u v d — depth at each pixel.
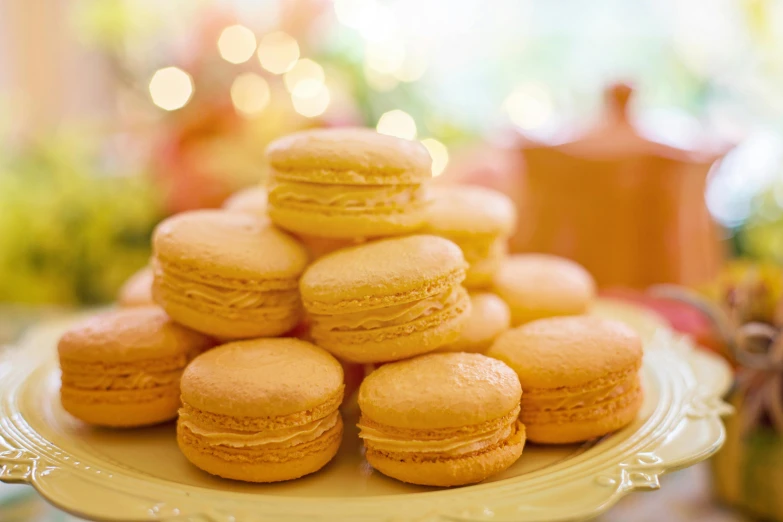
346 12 0.60
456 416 0.34
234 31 0.57
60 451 0.35
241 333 0.38
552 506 0.32
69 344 0.38
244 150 0.53
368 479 0.35
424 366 0.36
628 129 0.49
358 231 0.38
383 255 0.37
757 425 0.40
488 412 0.34
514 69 0.71
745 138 0.53
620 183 0.48
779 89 0.61
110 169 0.58
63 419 0.38
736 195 0.56
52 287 0.55
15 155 0.58
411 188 0.38
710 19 0.63
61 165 0.56
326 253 0.40
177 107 0.57
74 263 0.55
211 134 0.54
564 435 0.36
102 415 0.37
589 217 0.48
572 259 0.49
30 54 0.77
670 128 0.54
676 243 0.48
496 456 0.34
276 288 0.38
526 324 0.39
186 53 0.58
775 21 0.58
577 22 0.68
